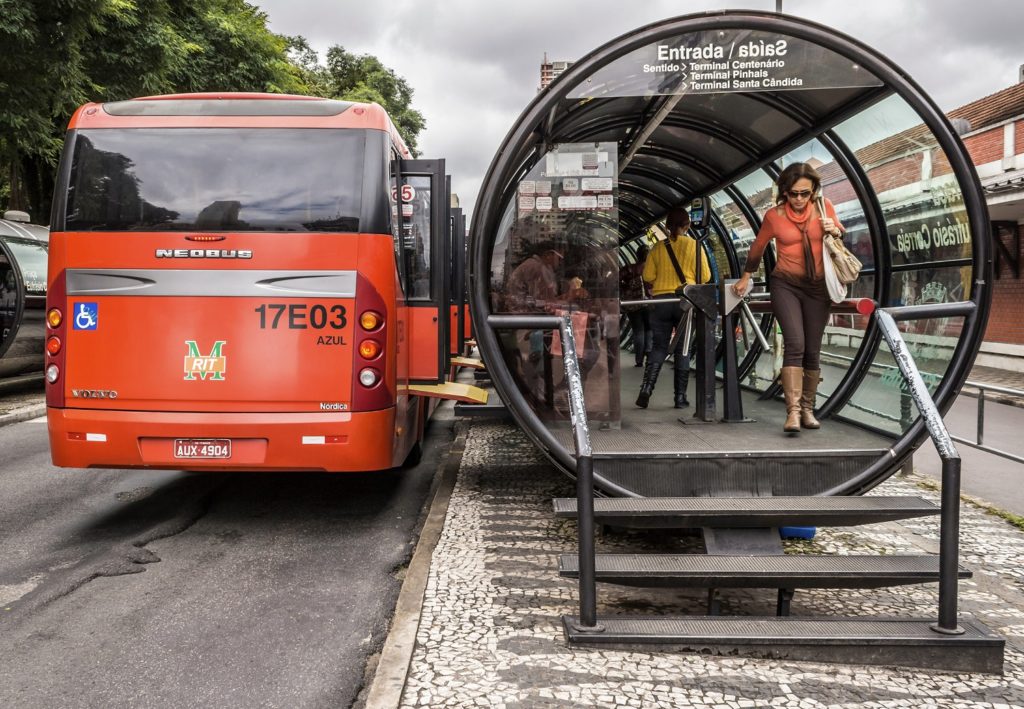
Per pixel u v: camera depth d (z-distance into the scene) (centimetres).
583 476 347
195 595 428
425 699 304
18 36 1164
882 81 461
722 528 420
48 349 522
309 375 518
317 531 553
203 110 536
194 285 516
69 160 527
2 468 754
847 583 361
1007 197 1403
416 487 684
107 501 630
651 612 401
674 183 968
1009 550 507
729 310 612
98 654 354
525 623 378
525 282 580
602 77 459
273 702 313
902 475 727
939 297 546
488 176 454
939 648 337
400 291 578
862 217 652
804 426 585
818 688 319
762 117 642
